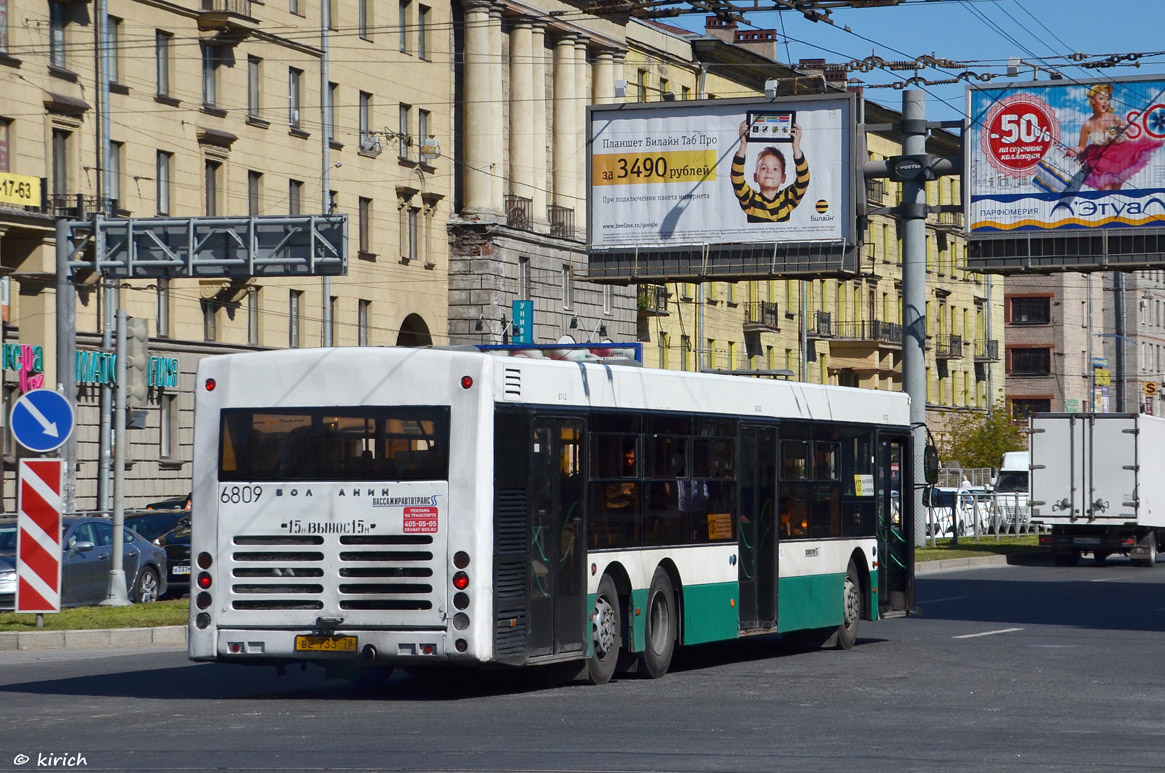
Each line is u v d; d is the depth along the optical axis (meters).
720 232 41.44
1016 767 10.93
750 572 18.66
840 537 20.67
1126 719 13.69
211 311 49.59
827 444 20.48
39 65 42.44
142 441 46.25
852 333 84.44
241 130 49.91
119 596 24.75
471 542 14.34
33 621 22.11
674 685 16.27
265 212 50.84
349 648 14.56
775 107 41.03
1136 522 42.84
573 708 14.26
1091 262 40.50
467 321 59.41
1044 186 40.78
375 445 14.67
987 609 28.05
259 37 50.28
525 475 14.91
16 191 41.00
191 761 11.05
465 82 60.03
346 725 13.02
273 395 15.00
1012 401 107.75
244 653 14.86
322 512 14.74
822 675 17.34
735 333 75.38
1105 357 109.31
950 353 92.88
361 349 14.83
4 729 12.80
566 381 15.57
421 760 11.07
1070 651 20.28
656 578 16.97
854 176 40.38
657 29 71.62
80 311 43.81
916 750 11.72
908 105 40.84
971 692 15.67
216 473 15.09
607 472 16.19
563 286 63.78
